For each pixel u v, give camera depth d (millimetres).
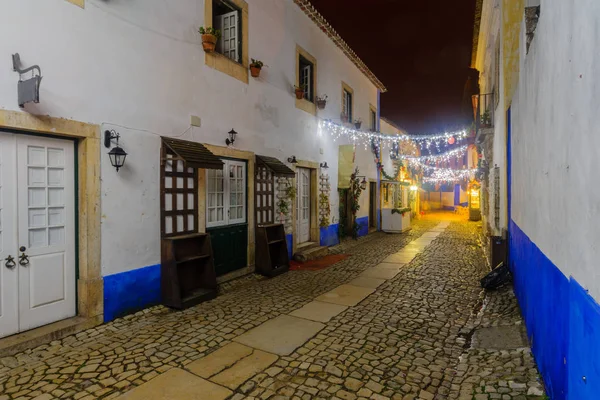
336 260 8859
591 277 1638
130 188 4777
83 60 4199
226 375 3252
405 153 20422
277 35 7980
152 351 3727
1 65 3480
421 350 3824
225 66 6430
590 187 1659
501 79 6809
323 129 10156
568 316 2074
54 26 3904
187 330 4309
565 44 2078
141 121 4918
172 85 5398
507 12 6332
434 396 2957
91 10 4285
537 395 2738
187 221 5688
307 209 9633
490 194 9367
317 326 4469
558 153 2307
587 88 1687
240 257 6914
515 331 4035
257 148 7320
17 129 3684
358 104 12922
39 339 3742
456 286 6391
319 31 9875
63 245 4191
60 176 4164
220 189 6496
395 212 14664
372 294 5910
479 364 3430
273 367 3406
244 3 6914
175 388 3031
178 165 5547
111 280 4523
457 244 11516
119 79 4617
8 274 3701
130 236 4777
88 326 4234
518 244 4773
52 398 2873
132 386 3059
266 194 7680
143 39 4945
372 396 2943
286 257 7629
